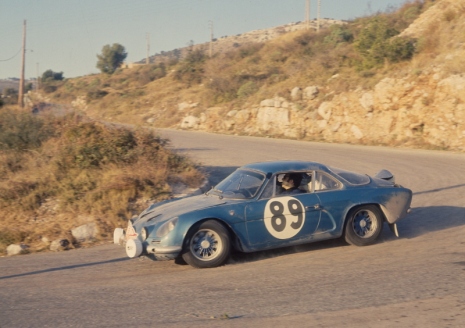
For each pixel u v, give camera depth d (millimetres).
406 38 29391
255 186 7902
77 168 12805
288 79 34938
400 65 28062
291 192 7953
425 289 6004
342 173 8445
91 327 5293
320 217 7926
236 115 35500
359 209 8180
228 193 8008
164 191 11938
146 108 50500
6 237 9977
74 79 101312
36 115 16109
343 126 28188
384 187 8414
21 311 5934
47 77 115812
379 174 9086
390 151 22750
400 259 7391
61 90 87125
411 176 15711
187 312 5629
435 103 24266
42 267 8133
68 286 6965
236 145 27391
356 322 5098
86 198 11289
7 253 9469
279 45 52094
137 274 7422
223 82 41438
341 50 34375
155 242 7324
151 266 7820
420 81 24969
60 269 7949
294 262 7539
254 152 23828
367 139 26750
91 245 9758
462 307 5383
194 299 6078
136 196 11633
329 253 7918
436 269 6801
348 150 23562
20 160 14062
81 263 8266
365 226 8250
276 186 7910
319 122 29547
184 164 14141
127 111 51562
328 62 33625
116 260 8328
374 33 30219
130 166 12945
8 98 30797
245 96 37469
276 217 7711
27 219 10945
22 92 47875
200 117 39531
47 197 11805
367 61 29578
